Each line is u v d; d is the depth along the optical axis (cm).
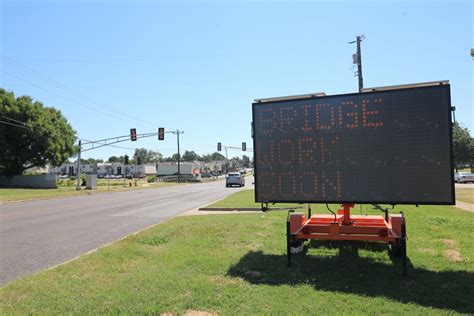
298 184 683
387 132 627
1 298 504
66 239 1031
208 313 442
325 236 714
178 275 599
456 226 1022
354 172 646
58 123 5725
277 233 983
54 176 5431
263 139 712
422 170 603
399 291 509
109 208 2017
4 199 2748
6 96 5203
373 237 690
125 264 685
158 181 7881
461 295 490
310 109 681
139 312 448
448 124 593
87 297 502
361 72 2252
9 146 5209
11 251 870
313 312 437
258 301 477
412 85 618
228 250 786
